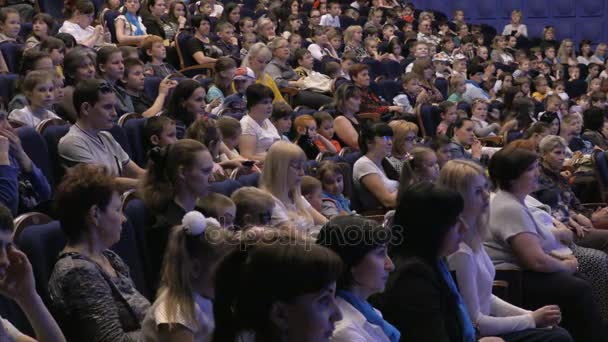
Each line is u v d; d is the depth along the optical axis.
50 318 2.33
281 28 11.53
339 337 2.41
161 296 2.29
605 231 5.16
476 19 16.06
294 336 1.69
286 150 4.02
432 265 2.91
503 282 3.74
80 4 7.88
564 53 14.25
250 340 1.78
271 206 3.33
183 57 8.15
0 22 7.21
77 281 2.54
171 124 4.75
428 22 13.02
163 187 3.29
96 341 2.49
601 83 12.12
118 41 8.17
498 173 4.06
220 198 3.04
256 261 1.70
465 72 11.15
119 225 2.70
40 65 5.38
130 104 5.76
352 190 5.26
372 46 11.22
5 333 2.21
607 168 6.57
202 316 2.30
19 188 3.57
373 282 2.56
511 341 3.34
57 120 4.56
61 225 2.67
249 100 5.60
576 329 3.98
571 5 15.86
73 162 4.18
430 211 2.89
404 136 5.60
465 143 7.00
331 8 12.68
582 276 4.35
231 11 10.34
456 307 2.93
